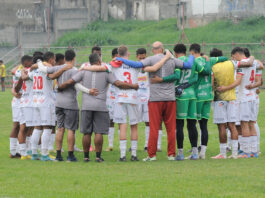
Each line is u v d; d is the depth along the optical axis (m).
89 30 164.12
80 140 44.81
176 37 143.88
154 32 155.88
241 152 37.31
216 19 151.62
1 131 50.50
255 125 36.53
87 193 22.78
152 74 32.41
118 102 33.12
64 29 168.75
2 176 27.02
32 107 33.91
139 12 178.62
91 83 32.25
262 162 31.44
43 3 165.12
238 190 23.23
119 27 167.50
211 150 39.06
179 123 33.22
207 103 33.84
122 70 32.88
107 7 177.00
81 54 134.12
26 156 35.03
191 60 32.53
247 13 148.38
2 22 158.50
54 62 34.56
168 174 27.11
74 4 169.50
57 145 33.53
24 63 34.69
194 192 22.81
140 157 35.66
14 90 35.00
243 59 33.97
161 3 176.00
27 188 24.03
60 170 28.81
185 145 41.38
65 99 32.88
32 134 34.25
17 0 160.88
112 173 27.62
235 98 33.94
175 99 32.88
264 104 71.62
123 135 33.38
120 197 22.05
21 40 161.00
